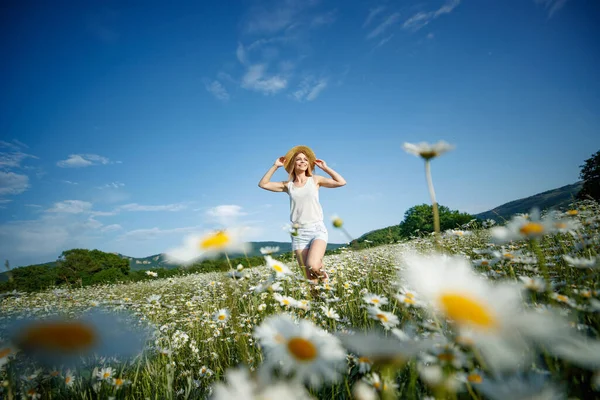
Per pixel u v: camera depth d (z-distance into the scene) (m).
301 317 2.31
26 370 1.11
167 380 2.01
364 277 4.28
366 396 1.01
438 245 1.12
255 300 3.07
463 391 1.08
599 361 0.58
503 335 0.65
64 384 1.59
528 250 2.87
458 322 0.68
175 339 2.83
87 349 0.54
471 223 7.34
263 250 2.19
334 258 7.06
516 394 0.73
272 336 0.93
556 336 0.62
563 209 4.91
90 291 8.14
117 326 0.60
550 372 1.06
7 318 0.55
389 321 1.46
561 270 2.34
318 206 4.71
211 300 4.28
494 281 2.09
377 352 0.82
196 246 1.52
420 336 1.35
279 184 5.05
